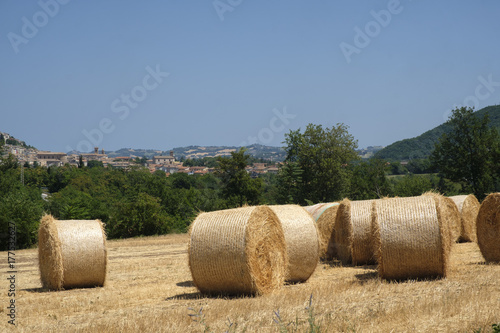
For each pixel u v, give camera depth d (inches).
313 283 546.3
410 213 506.3
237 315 357.1
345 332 298.0
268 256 489.7
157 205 1643.7
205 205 2126.0
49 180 3169.3
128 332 327.0
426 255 497.0
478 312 323.3
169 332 321.4
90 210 1806.1
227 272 471.5
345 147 2285.9
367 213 671.8
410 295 406.3
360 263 672.4
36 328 360.5
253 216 477.7
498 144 1870.1
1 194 1801.2
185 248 1027.3
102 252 599.2
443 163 1963.6
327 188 2213.3
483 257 657.6
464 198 917.8
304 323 325.7
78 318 395.2
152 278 631.8
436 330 294.8
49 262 579.2
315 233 570.9
